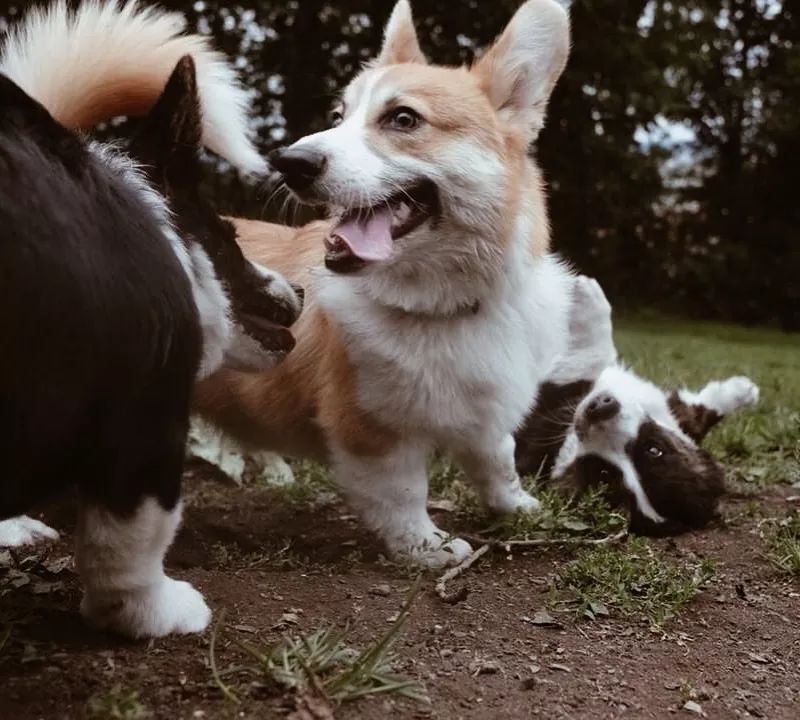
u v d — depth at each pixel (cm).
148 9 89
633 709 71
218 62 84
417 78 92
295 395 99
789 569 93
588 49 319
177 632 75
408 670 73
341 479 96
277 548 98
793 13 460
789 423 141
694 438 127
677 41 348
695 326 387
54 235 64
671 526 105
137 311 67
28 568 86
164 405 69
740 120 463
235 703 67
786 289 437
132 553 71
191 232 78
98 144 74
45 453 66
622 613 84
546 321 100
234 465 120
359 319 92
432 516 108
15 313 62
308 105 290
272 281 85
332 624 78
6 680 69
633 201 386
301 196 88
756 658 79
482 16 294
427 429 94
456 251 91
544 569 94
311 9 288
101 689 68
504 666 75
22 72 79
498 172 91
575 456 114
